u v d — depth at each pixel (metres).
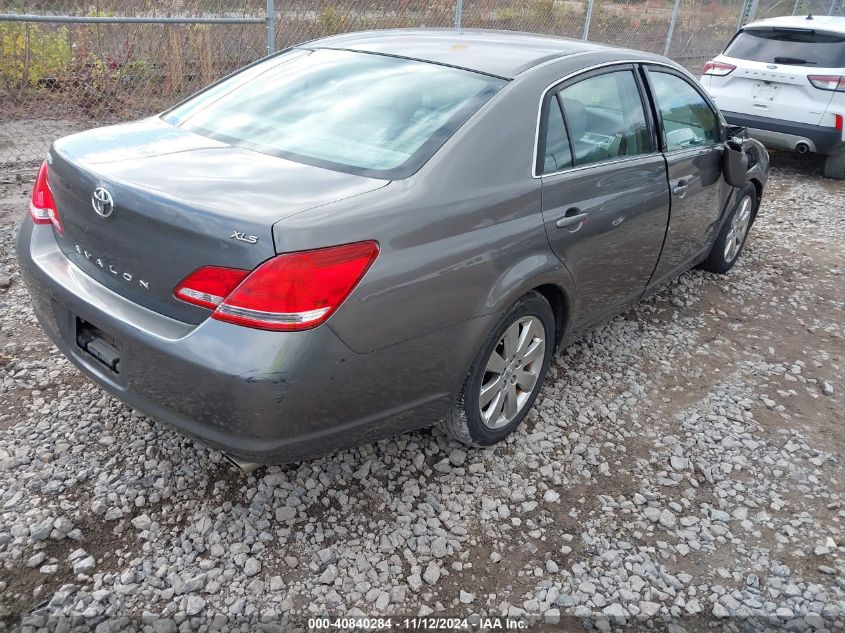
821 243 6.26
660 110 3.68
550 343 3.11
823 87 7.68
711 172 4.18
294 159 2.48
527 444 3.13
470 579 2.42
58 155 2.50
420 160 2.46
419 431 3.10
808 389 3.85
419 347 2.35
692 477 3.04
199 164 2.39
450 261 2.37
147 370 2.20
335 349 2.09
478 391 2.75
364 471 2.84
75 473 2.68
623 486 2.94
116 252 2.26
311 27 7.60
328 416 2.19
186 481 2.70
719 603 2.42
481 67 2.92
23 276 2.68
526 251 2.69
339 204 2.15
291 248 1.98
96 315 2.30
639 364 3.92
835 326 4.65
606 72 3.31
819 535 2.77
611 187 3.18
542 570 2.49
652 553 2.61
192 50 7.37
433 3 8.54
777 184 8.23
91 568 2.31
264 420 2.07
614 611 2.35
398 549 2.51
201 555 2.41
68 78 7.19
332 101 2.82
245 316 2.01
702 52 13.54
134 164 2.37
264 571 2.37
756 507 2.90
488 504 2.75
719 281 5.21
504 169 2.63
